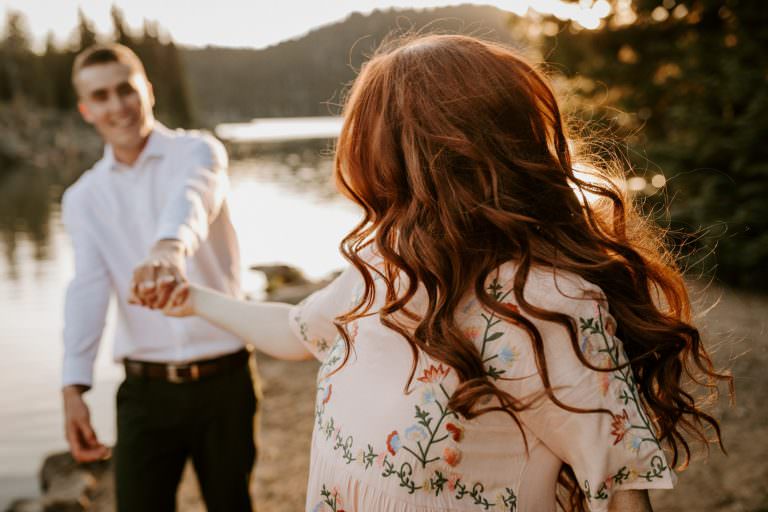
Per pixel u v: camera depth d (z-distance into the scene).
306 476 3.90
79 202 2.43
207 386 2.31
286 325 1.41
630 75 9.48
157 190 2.38
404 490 1.00
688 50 8.59
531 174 0.98
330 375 1.14
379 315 1.07
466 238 0.98
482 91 1.01
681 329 1.01
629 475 0.91
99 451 2.38
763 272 6.66
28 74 83.19
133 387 2.34
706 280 6.43
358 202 1.11
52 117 79.31
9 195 39.00
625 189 1.16
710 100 8.07
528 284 0.94
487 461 0.99
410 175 1.01
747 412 3.86
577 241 1.00
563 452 0.95
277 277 11.16
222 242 2.44
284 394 5.28
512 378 0.95
